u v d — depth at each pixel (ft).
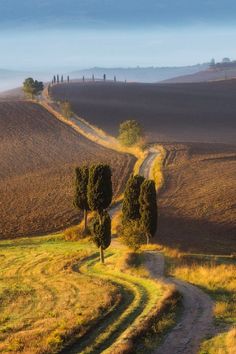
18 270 577.84
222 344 285.64
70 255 629.51
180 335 303.07
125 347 277.23
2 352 282.36
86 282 475.31
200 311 350.02
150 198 619.67
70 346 289.53
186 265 526.16
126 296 402.93
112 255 603.26
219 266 517.55
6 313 396.98
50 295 442.91
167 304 358.23
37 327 338.54
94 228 563.48
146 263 540.11
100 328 319.88
